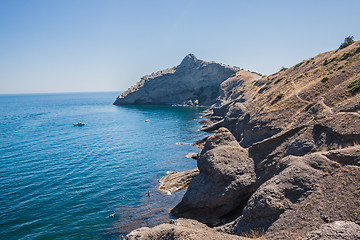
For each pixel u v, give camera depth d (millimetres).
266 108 44406
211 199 27375
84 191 36906
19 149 62688
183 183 37750
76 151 60844
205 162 29781
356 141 22406
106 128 95625
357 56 40281
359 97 27594
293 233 16594
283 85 56000
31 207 31922
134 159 53531
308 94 38406
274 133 36281
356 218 15750
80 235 25969
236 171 28219
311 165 21172
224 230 21906
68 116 137000
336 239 13664
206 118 108875
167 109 162250
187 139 73125
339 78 36875
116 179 41781
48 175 43750
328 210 17109
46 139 75438
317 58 62250
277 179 21203
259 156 30234
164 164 49688
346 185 18125
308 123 29359
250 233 19094
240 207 27906
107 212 30766
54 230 26828
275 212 18969
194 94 188125
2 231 26609
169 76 189875
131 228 27156
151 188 37969
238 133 52031
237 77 150125
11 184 39469
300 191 19453
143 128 93812
